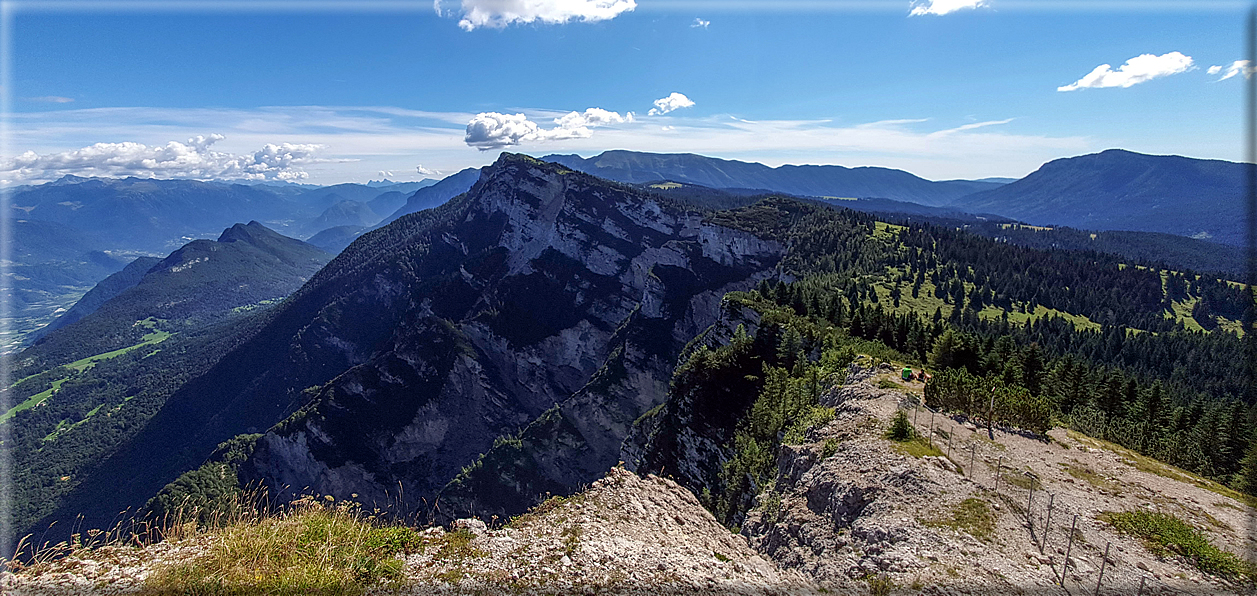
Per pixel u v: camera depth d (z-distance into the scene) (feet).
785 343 238.07
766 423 165.17
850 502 77.41
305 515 46.55
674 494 74.95
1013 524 68.44
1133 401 181.57
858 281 439.22
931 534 64.59
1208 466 119.75
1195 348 341.41
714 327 325.83
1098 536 66.95
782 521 81.87
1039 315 427.74
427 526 52.08
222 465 412.16
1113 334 372.38
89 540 42.19
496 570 45.62
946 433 103.65
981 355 193.57
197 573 38.32
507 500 450.71
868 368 158.40
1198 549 62.69
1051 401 154.92
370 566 42.73
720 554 60.75
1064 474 88.17
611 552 52.01
